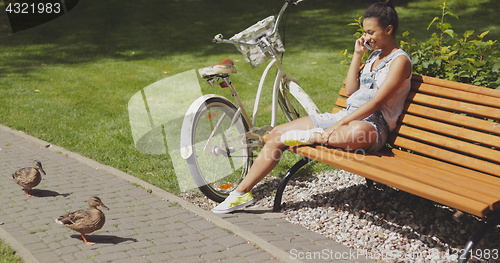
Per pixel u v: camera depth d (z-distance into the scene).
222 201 3.88
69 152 5.14
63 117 6.66
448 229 3.30
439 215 3.49
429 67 3.99
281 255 2.89
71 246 2.99
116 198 3.91
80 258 2.82
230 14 17.62
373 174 2.88
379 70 3.37
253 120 4.12
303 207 3.84
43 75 9.80
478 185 2.71
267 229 3.34
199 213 3.58
